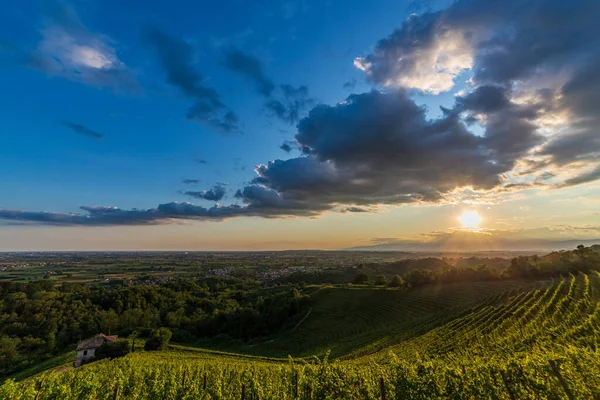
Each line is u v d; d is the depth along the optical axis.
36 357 67.00
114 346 56.62
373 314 74.56
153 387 20.86
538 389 14.77
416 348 40.94
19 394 15.98
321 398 16.25
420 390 15.57
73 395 17.70
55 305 87.88
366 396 15.83
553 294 54.91
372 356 41.44
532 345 31.09
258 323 82.94
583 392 13.98
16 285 100.00
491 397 15.04
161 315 96.00
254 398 18.66
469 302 66.56
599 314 33.31
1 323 76.69
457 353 33.59
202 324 88.00
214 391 19.17
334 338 66.31
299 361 52.72
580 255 85.00
